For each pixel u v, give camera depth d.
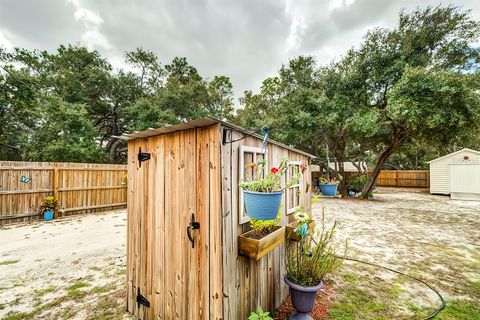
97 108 13.93
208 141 1.47
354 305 2.14
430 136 8.48
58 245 3.87
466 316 1.99
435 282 2.60
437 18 7.39
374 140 10.84
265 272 1.85
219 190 1.38
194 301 1.53
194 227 1.52
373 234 4.54
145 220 1.99
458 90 6.24
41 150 10.31
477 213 6.73
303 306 1.73
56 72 12.64
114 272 2.87
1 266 3.04
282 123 10.68
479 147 14.80
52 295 2.34
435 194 11.58
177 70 16.06
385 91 8.18
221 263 1.35
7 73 9.54
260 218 1.36
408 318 1.96
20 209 5.37
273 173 1.47
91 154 10.65
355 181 11.40
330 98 9.52
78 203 6.31
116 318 1.99
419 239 4.22
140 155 2.06
